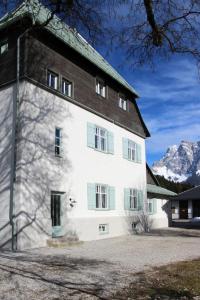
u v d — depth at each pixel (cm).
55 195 1894
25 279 991
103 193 2322
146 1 977
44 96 1850
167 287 912
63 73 2011
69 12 1102
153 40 1039
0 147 1762
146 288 903
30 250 1600
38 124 1791
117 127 2559
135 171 2761
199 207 5347
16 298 805
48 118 1862
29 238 1661
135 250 1656
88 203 2131
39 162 1772
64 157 1959
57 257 1410
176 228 3256
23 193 1653
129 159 2683
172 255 1495
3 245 1652
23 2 1162
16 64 1762
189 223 4144
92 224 2148
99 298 812
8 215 1666
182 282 966
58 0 1086
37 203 1728
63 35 2003
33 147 1744
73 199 2000
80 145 2109
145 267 1195
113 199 2411
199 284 945
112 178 2425
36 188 1733
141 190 2831
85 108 2183
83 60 2205
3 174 1725
